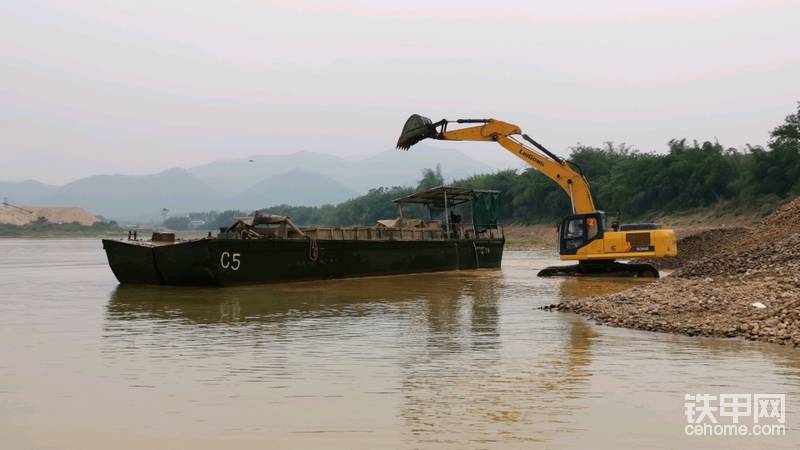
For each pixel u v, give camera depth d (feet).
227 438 21.81
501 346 38.09
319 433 22.31
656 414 24.48
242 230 83.46
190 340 40.42
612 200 290.76
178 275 76.23
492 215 123.85
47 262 151.33
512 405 25.64
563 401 26.16
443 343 39.14
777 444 21.42
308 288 76.07
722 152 267.39
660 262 115.75
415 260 100.94
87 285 81.92
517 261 143.95
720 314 44.70
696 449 20.93
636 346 37.63
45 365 33.06
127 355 35.68
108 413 24.62
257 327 45.80
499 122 100.37
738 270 71.20
